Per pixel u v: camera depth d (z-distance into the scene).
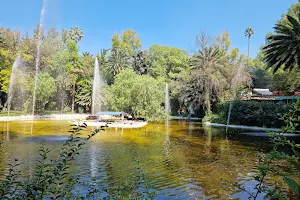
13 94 29.03
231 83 29.53
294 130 2.12
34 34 32.03
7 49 28.30
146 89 25.03
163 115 26.16
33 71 30.62
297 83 25.02
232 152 10.62
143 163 8.37
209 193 5.66
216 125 24.16
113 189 5.42
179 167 7.94
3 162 7.86
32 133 15.16
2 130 16.66
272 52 17.81
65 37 38.94
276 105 21.09
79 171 7.07
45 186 2.27
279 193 2.50
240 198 5.37
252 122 22.94
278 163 7.49
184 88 33.97
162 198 5.32
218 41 38.50
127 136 15.16
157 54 43.75
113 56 42.59
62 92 35.84
